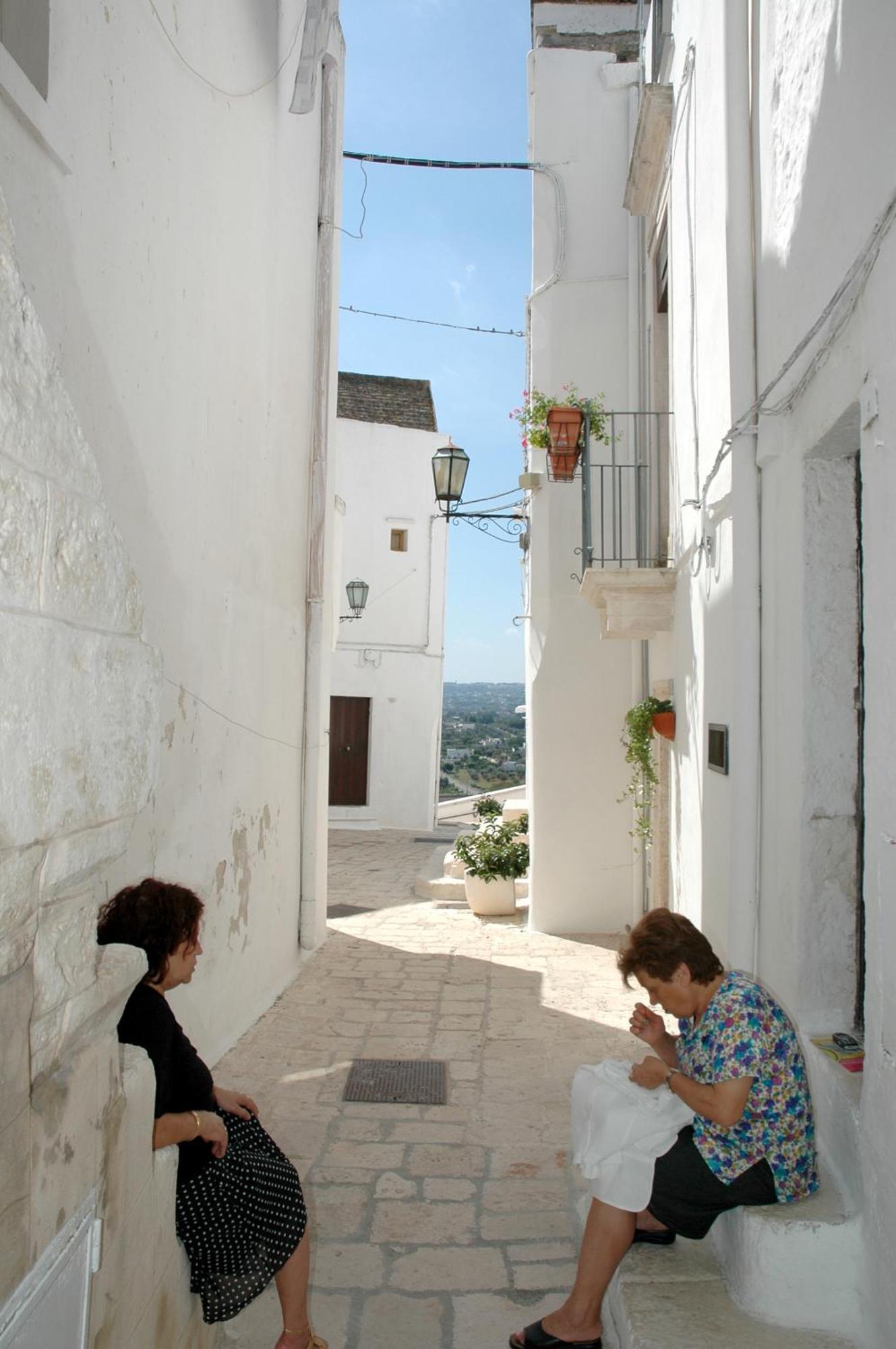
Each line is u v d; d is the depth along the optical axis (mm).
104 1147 1988
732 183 4449
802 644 3559
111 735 1907
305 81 6816
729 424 4742
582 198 9625
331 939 9141
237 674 6320
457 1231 3736
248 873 6590
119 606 1958
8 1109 1524
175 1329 2531
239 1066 5598
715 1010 2938
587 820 9445
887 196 2633
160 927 2676
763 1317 2818
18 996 1568
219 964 5926
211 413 5660
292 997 7109
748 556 4289
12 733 1481
